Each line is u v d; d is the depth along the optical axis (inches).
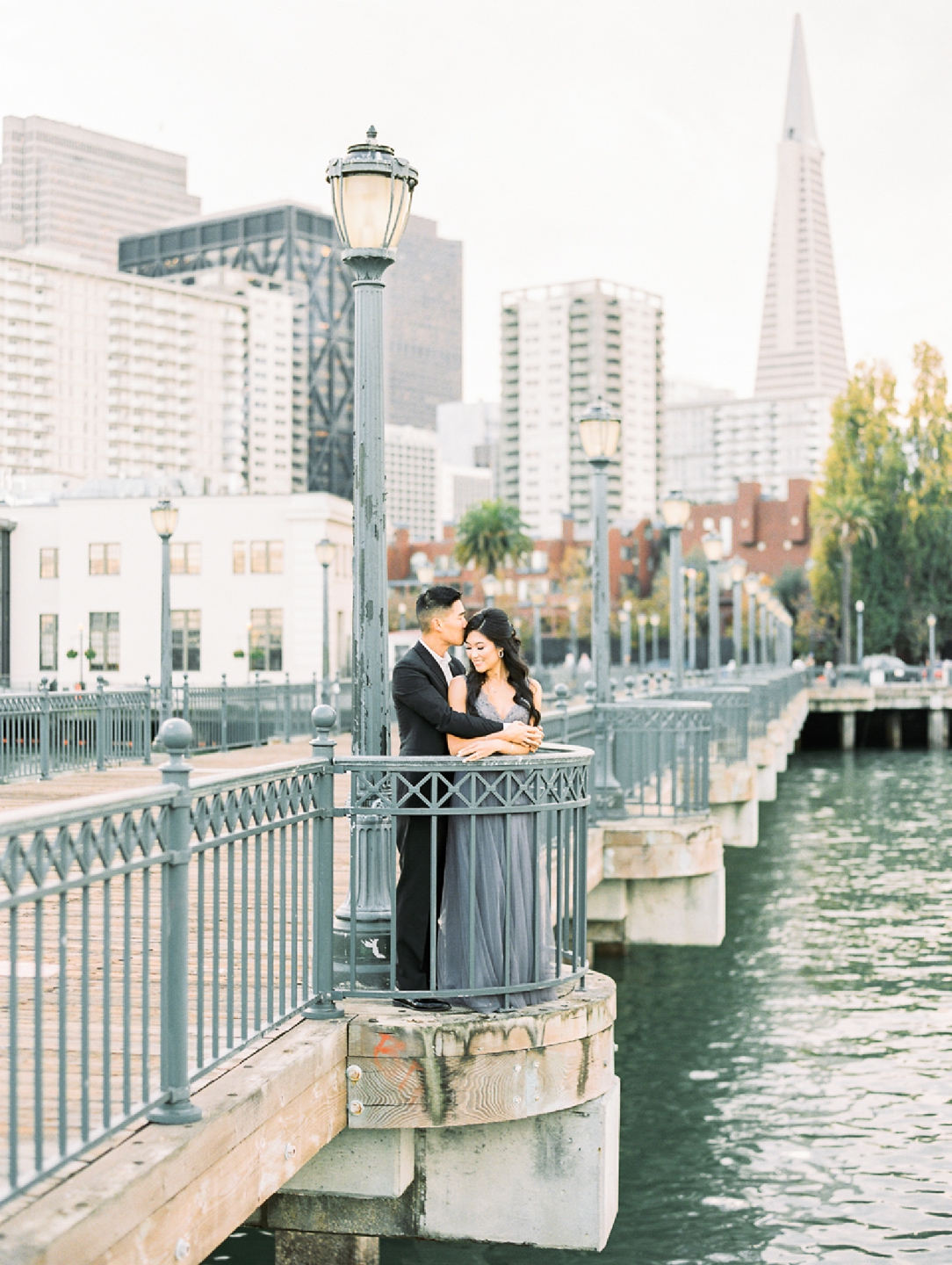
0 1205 139.1
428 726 244.7
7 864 140.6
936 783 1878.7
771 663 3240.7
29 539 2309.3
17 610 2316.7
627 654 2709.2
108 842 163.2
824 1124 484.1
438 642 247.9
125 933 168.2
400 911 243.1
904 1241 386.9
